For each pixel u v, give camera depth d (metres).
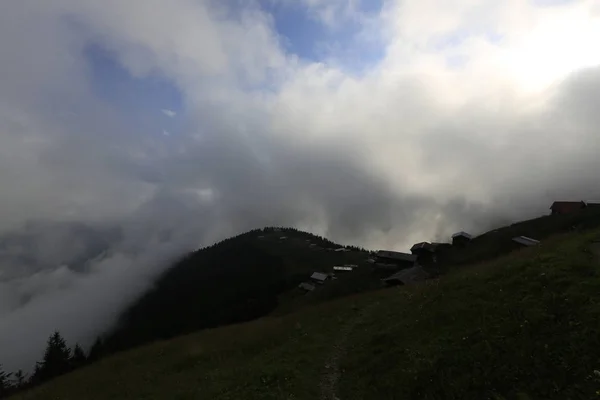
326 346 30.48
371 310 37.84
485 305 23.52
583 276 21.81
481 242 108.50
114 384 31.61
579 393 14.53
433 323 24.73
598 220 83.12
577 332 17.34
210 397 23.81
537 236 93.31
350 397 21.06
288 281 148.75
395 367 21.81
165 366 33.88
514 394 15.90
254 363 29.09
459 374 18.38
